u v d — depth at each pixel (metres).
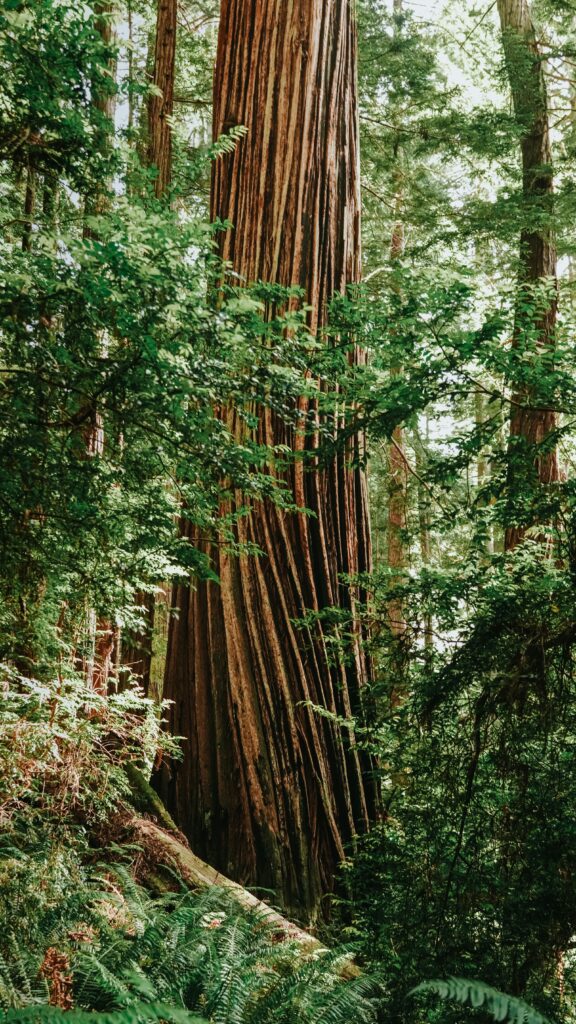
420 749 4.17
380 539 14.48
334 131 7.10
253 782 6.20
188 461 3.59
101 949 3.08
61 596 4.43
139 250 2.90
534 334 3.44
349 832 6.30
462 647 3.81
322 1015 2.90
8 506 3.12
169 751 6.27
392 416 3.80
